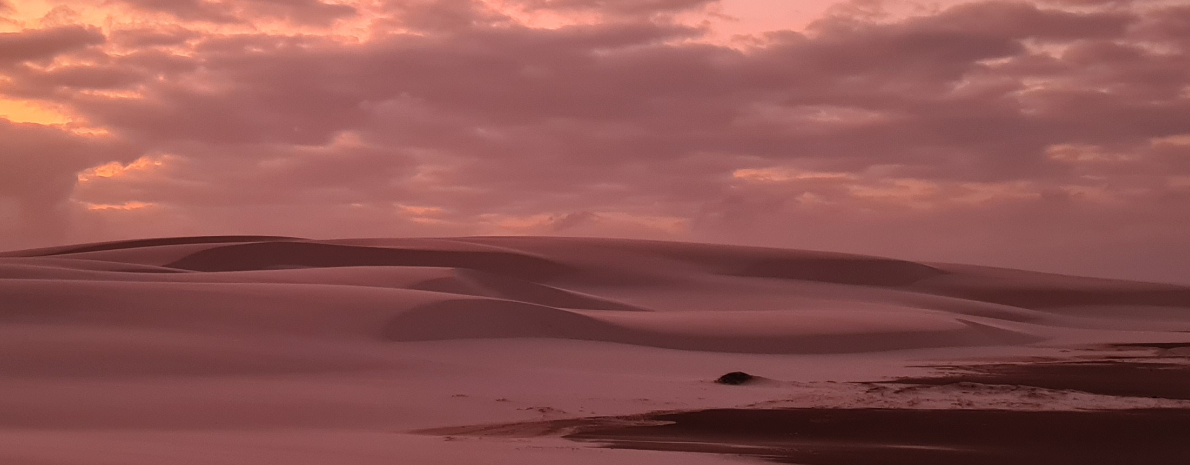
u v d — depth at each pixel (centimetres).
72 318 3547
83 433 2025
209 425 2247
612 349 4569
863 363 4834
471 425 2330
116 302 3809
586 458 1694
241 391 2681
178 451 1612
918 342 6053
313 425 2297
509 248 11875
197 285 4344
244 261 9975
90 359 2992
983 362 4984
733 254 12925
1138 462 1833
